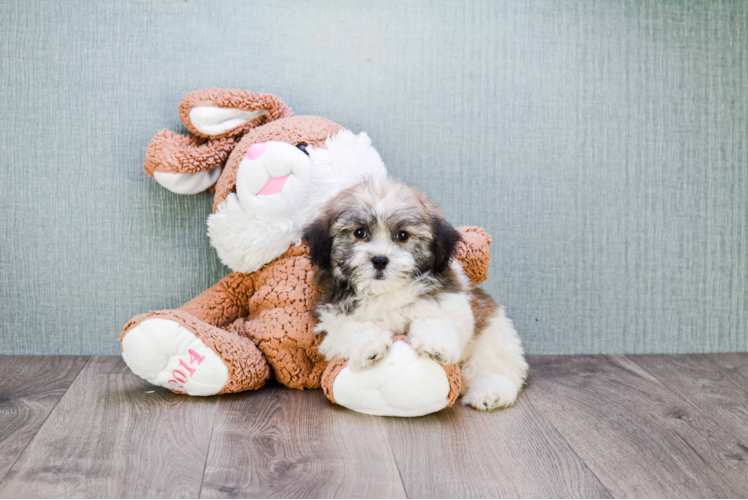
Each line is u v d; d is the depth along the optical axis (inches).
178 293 86.0
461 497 47.9
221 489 48.5
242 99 77.0
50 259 84.7
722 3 87.7
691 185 89.7
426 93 85.5
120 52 82.7
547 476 51.6
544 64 86.4
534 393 72.8
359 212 61.8
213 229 75.4
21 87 82.4
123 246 85.1
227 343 68.1
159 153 77.4
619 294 90.0
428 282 64.1
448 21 85.0
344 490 48.6
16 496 47.0
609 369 83.1
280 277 72.7
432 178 86.5
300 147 73.2
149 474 50.8
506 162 87.0
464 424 62.6
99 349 86.4
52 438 57.5
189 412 64.5
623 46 87.2
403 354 61.1
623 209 89.0
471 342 71.4
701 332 91.7
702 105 88.8
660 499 48.3
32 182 83.6
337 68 84.7
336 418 63.5
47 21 81.8
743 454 56.7
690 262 90.7
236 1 83.1
